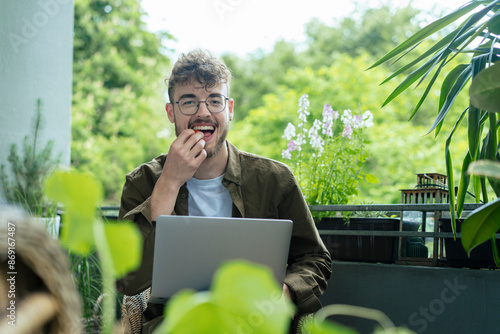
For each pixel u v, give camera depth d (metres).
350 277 2.05
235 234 1.17
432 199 2.14
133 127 10.99
